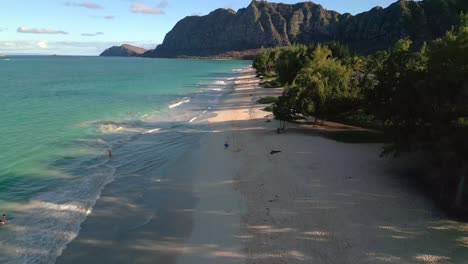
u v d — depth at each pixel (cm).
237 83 8450
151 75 11594
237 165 2281
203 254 1332
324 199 1703
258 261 1264
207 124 3656
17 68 14450
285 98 3028
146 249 1377
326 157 2311
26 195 1845
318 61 3172
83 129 3331
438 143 1600
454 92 1538
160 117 4047
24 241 1416
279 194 1791
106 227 1540
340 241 1355
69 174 2167
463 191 1631
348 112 3081
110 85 7794
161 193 1902
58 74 11331
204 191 1909
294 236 1405
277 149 2555
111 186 1994
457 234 1372
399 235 1378
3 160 2370
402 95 1752
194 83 8638
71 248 1377
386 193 1742
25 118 3772
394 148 1867
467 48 1505
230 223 1541
